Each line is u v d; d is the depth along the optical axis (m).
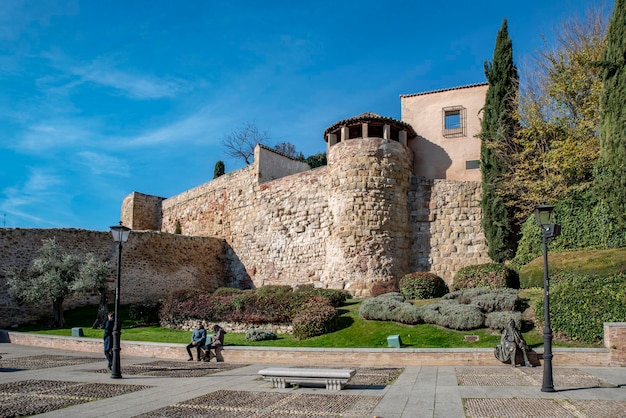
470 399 11.25
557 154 25.67
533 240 25.25
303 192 33.38
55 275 26.84
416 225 29.75
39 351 22.20
